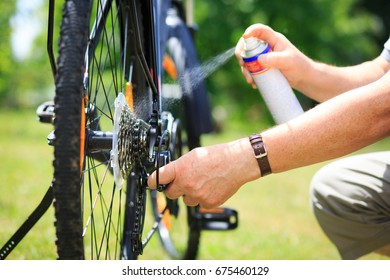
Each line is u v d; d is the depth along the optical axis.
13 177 4.06
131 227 1.74
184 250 2.38
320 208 1.97
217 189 1.42
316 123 1.38
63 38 1.18
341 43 10.98
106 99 1.46
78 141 1.16
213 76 9.20
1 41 7.18
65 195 1.14
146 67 1.52
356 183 1.87
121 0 1.63
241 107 10.34
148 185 1.43
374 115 1.37
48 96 11.72
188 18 2.64
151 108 1.66
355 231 1.90
